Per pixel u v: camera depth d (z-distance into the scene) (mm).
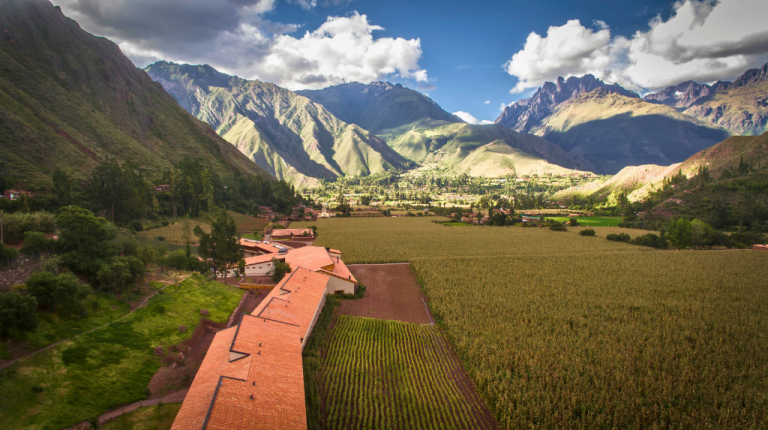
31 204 82812
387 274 86500
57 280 37688
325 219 198250
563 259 98625
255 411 26141
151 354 38906
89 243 48938
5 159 104062
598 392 36719
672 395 36312
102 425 28750
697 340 48031
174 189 128500
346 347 47438
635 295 67938
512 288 71375
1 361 30188
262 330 38375
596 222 191375
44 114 143375
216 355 34469
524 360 42875
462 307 61094
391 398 36594
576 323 53906
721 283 75688
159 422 30281
